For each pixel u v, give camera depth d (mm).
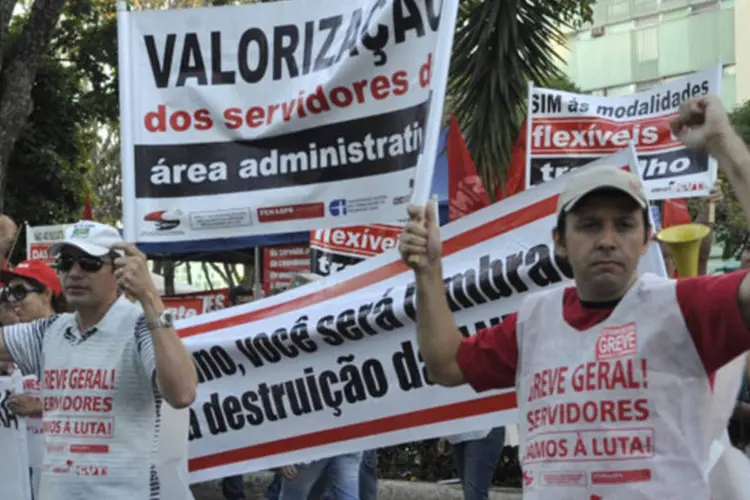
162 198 5012
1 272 5262
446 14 4398
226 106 4945
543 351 2844
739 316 2543
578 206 2744
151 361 3781
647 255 4098
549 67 12617
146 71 5047
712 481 2814
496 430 6777
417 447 10305
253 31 4918
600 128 8406
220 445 5105
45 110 20375
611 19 48719
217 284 37188
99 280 3961
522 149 8836
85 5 20672
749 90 43875
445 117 14734
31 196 20062
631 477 2613
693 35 45812
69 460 3879
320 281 5000
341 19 4770
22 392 4945
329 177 4770
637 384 2641
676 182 8094
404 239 3176
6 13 14328
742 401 5082
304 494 6520
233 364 5070
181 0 23047
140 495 3850
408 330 4727
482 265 4566
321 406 4906
